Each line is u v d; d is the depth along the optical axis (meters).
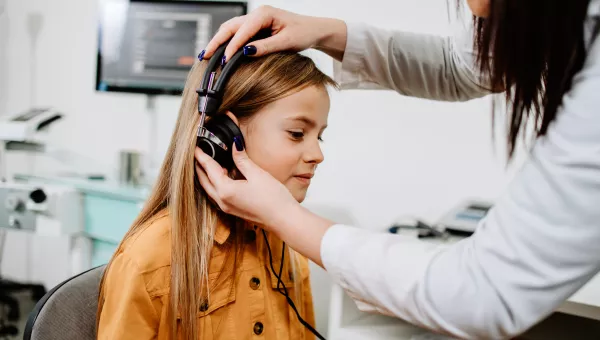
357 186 1.45
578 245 0.41
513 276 0.43
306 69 0.71
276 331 0.77
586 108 0.41
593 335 1.09
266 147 0.68
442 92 0.90
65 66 1.98
